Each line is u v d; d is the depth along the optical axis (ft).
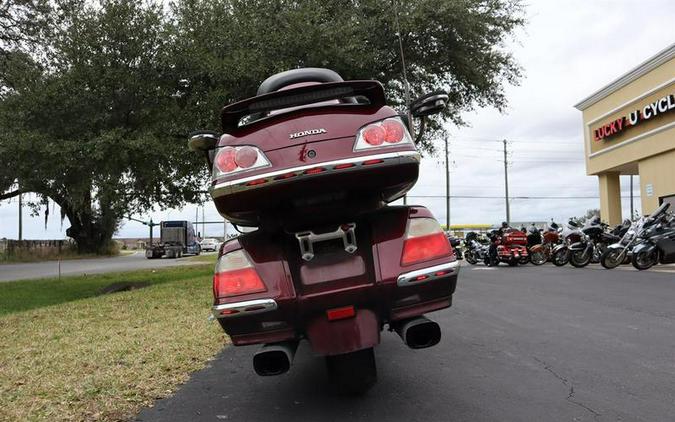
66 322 26.86
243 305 11.73
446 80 55.01
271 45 43.75
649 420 12.05
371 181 11.66
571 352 18.16
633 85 65.87
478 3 49.83
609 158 71.82
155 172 44.80
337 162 11.35
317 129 11.70
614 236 50.96
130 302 33.53
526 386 14.71
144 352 19.89
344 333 11.75
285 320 11.94
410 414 12.84
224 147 12.02
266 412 13.56
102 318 27.78
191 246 167.73
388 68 50.93
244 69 42.14
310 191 11.59
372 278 11.82
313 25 43.47
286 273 11.95
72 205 51.08
